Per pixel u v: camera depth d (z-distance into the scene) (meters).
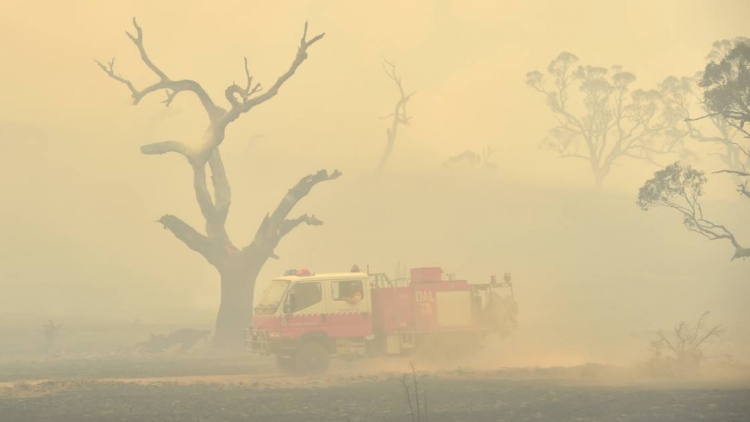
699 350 34.94
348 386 29.66
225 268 57.97
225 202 59.62
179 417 21.62
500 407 22.56
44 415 22.25
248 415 21.91
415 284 37.75
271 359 47.16
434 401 24.27
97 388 29.84
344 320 35.47
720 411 20.70
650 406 21.97
